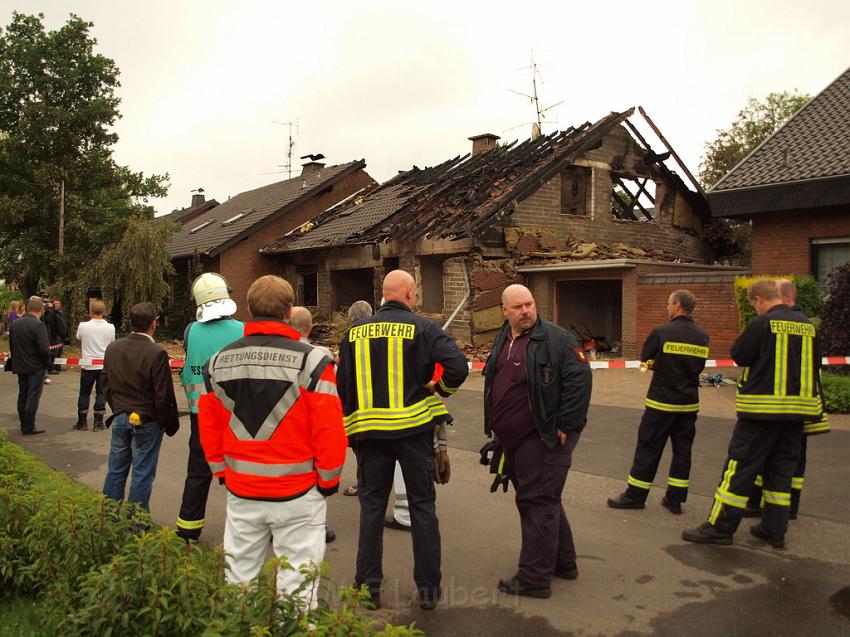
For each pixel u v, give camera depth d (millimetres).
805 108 14562
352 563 4508
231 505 3094
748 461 4605
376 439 3777
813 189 12148
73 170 21125
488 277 16719
